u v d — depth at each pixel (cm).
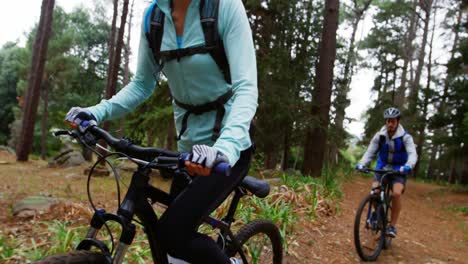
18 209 565
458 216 1016
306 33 1361
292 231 519
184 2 191
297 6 1384
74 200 679
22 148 1574
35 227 482
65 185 900
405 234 667
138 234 431
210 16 189
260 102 1187
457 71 1689
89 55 4372
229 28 190
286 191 673
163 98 1163
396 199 512
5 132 3856
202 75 196
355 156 3288
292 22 1351
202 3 190
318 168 1196
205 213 192
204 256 194
